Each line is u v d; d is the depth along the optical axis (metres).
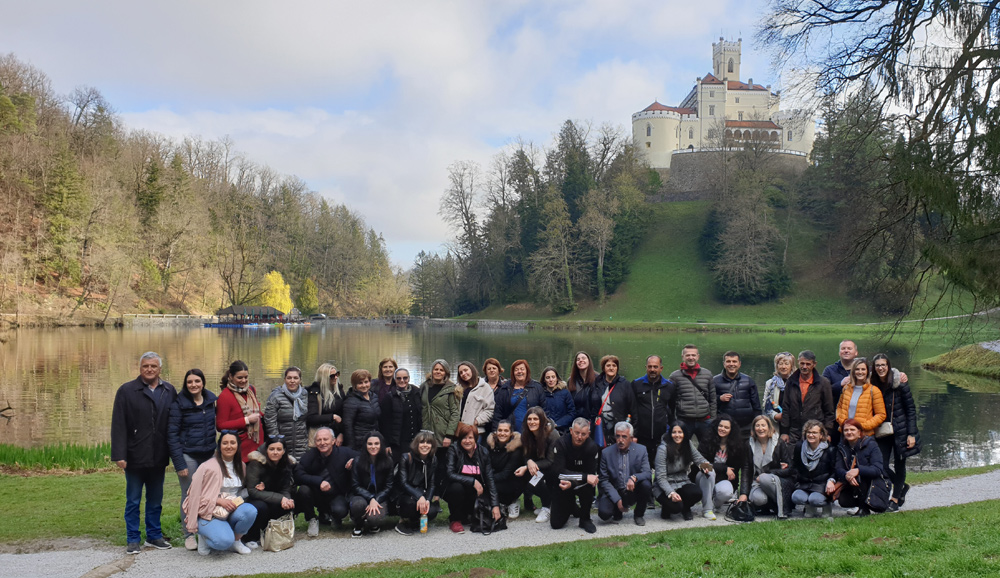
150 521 7.75
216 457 7.79
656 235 84.69
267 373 30.78
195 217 77.50
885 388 8.77
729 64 108.25
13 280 54.69
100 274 60.00
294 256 101.50
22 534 8.09
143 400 7.52
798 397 9.22
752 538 7.16
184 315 71.75
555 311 77.56
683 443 8.95
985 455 14.53
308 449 8.67
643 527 8.59
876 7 11.69
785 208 78.31
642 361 35.06
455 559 7.14
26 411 20.11
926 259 10.93
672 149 103.12
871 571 5.45
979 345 30.12
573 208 81.38
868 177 12.57
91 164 68.06
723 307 69.81
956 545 6.17
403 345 47.69
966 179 10.12
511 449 8.80
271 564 7.13
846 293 65.62
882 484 8.38
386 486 8.47
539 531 8.51
